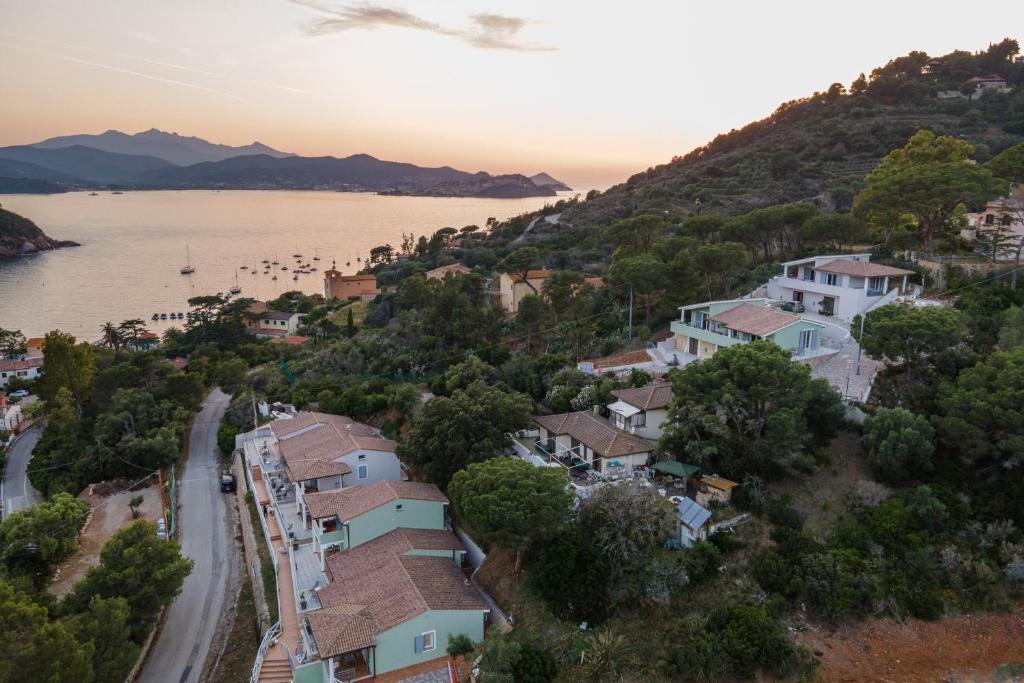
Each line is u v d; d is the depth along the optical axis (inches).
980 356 1739.7
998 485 1454.2
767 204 5113.2
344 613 1387.8
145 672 1572.3
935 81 6683.1
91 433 3009.4
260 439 2768.2
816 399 1681.8
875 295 2512.3
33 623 1263.5
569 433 1940.2
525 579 1489.9
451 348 3083.2
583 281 3417.8
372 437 2278.5
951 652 1246.9
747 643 1210.0
